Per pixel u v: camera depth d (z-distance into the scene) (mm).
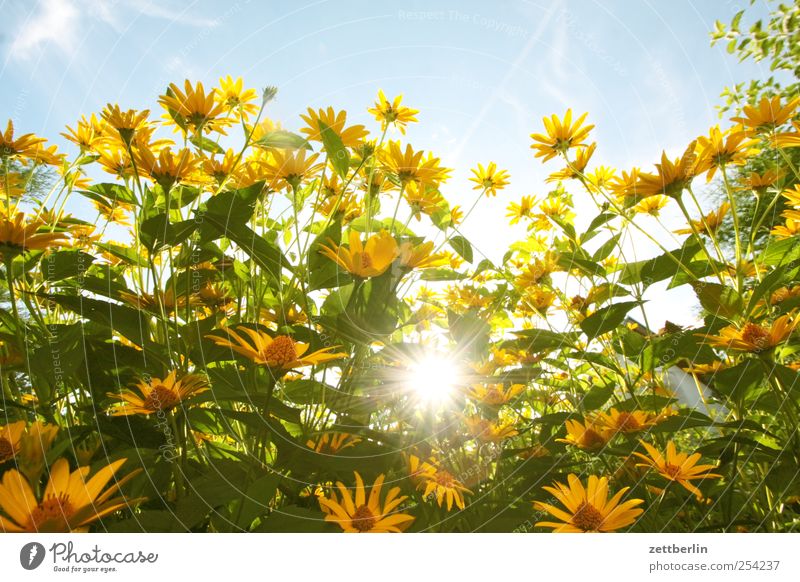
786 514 424
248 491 278
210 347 396
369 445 391
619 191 535
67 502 232
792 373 391
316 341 413
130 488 314
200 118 478
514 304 747
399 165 557
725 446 398
